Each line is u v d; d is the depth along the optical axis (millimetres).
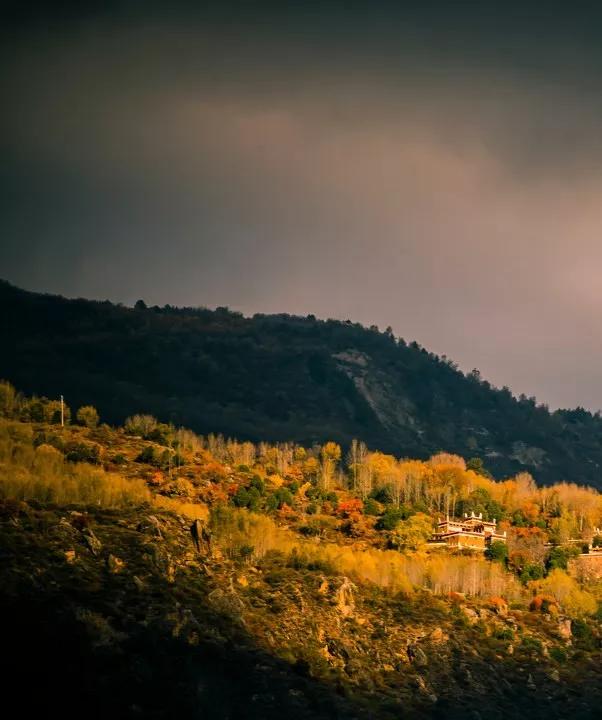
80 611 164250
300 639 186125
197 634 171875
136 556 190000
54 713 144500
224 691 163000
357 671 182625
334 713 167375
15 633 155625
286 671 174000
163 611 173750
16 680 147625
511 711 185625
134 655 160750
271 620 188500
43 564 176125
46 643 155750
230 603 185750
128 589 178125
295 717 163625
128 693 153250
